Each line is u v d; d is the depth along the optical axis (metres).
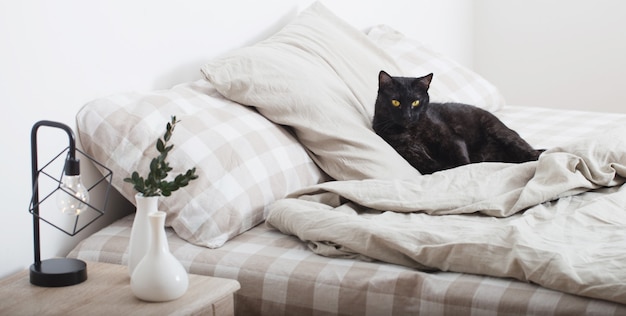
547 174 1.98
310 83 2.26
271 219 1.88
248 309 1.69
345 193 1.92
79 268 1.55
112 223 2.06
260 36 2.71
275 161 2.06
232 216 1.86
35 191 1.54
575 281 1.43
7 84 1.75
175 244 1.82
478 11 4.64
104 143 1.90
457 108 2.42
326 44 2.53
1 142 1.74
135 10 2.12
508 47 4.60
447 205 1.89
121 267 1.63
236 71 2.19
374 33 3.22
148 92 2.09
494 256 1.55
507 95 4.66
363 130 2.24
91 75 1.98
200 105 2.08
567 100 4.49
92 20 1.98
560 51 4.46
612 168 2.09
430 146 2.33
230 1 2.53
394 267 1.64
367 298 1.57
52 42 1.86
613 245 1.60
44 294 1.49
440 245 1.59
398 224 1.75
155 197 1.51
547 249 1.52
